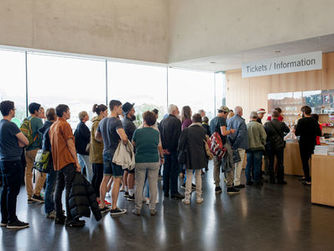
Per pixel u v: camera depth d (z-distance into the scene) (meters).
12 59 7.30
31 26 7.05
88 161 5.39
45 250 3.38
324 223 4.17
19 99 7.42
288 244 3.49
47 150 4.36
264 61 6.73
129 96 9.50
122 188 6.11
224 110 5.70
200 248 3.40
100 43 8.16
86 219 4.41
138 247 3.43
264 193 5.80
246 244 3.50
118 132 4.36
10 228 4.03
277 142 6.55
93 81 8.68
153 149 4.45
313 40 6.59
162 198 5.51
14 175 3.98
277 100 9.80
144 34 9.04
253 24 7.39
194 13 8.80
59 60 8.06
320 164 5.02
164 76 10.52
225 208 4.87
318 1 6.21
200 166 5.01
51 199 4.47
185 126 6.02
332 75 8.34
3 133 3.91
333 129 8.45
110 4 8.34
